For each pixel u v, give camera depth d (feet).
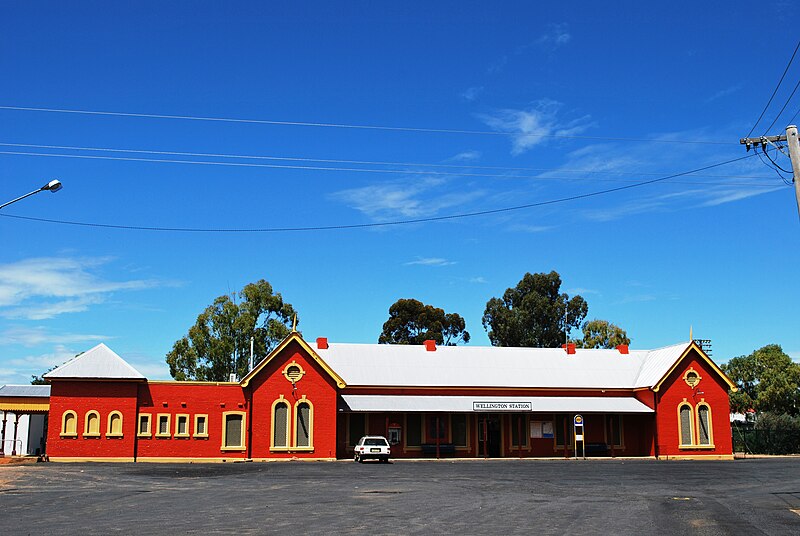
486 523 63.31
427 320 316.60
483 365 195.72
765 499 84.84
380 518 66.03
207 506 73.92
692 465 147.33
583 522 64.39
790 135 74.49
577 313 323.98
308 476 114.62
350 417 179.11
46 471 122.42
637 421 190.80
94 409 158.30
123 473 118.83
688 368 185.98
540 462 158.51
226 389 164.04
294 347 167.94
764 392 257.34
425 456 180.55
